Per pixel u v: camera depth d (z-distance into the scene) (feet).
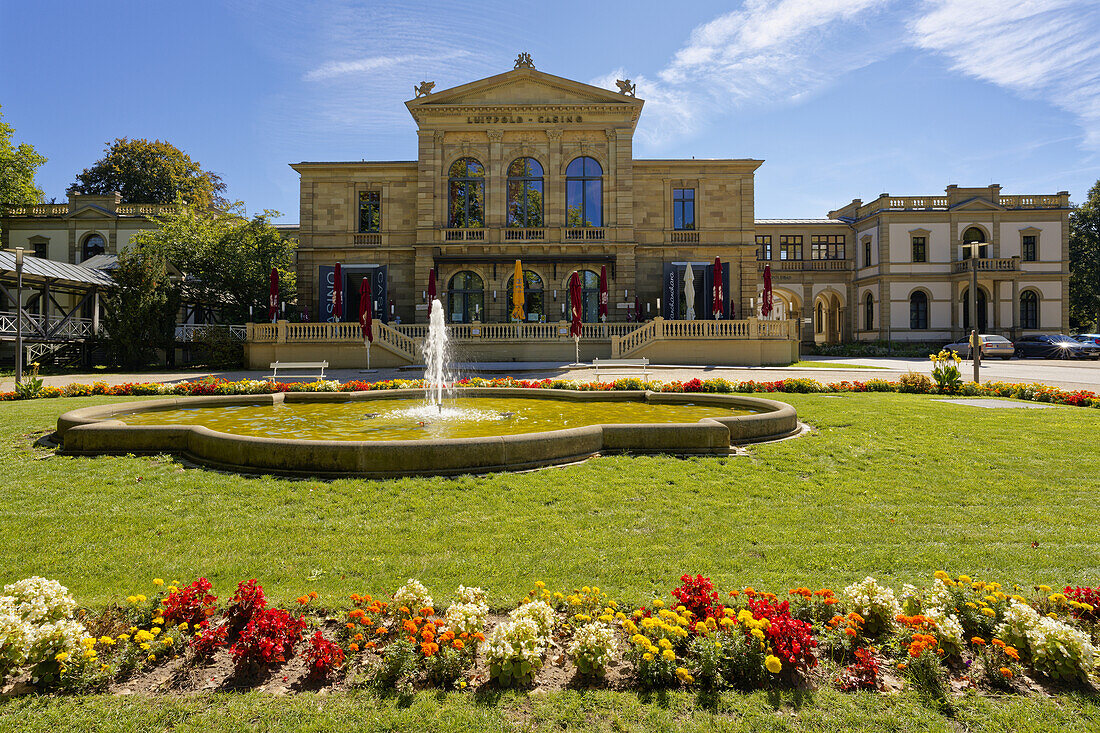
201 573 15.62
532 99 115.34
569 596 13.76
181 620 12.71
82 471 24.53
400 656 11.24
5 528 18.66
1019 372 79.92
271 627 11.70
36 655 11.00
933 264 157.38
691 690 11.00
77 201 144.97
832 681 11.23
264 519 19.35
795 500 21.76
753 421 30.19
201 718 10.16
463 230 114.93
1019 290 153.99
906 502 21.70
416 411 38.81
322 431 31.01
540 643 11.82
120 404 36.83
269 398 41.63
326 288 118.93
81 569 15.85
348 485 22.25
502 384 50.55
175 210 146.00
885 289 158.10
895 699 10.69
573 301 91.66
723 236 122.31
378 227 122.31
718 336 95.14
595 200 116.47
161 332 94.38
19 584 12.49
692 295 105.81
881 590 12.98
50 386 54.60
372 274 118.52
